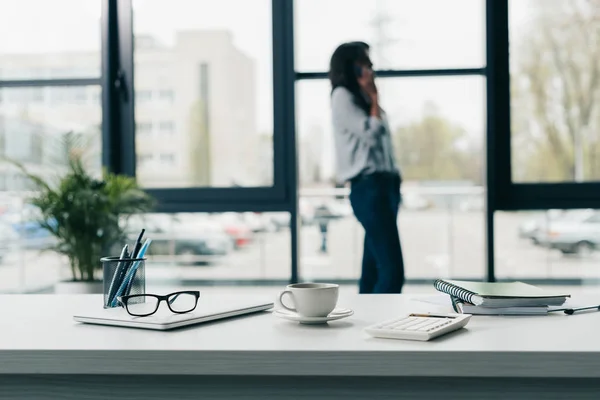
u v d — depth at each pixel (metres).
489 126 3.31
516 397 0.85
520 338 0.90
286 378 0.87
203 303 1.18
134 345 0.87
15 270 3.82
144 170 3.56
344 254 4.46
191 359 0.84
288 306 1.09
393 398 0.86
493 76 3.30
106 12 3.49
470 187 3.71
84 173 3.13
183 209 3.53
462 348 0.83
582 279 3.62
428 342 0.87
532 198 3.33
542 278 3.61
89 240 3.02
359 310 1.17
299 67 3.49
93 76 3.53
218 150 3.53
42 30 3.56
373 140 2.55
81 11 3.53
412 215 4.39
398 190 2.65
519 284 1.27
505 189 3.34
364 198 2.55
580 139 3.33
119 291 1.13
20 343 0.89
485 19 3.31
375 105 2.60
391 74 3.46
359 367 0.82
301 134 3.54
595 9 3.31
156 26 3.56
